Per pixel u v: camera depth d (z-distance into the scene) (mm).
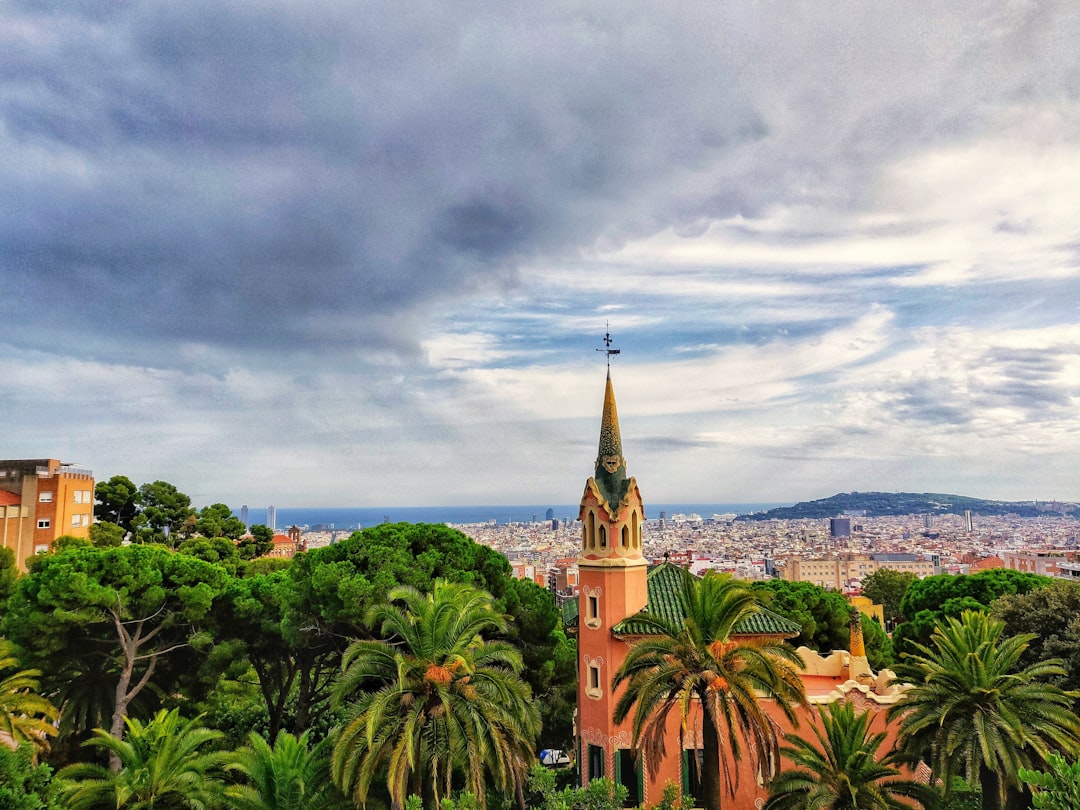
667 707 28984
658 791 35312
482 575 45281
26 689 43469
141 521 86375
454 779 38906
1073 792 16047
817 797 28094
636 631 36688
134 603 42406
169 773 30547
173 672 48406
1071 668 39125
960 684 30359
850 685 35938
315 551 43562
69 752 46094
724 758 29062
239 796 29625
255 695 56719
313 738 47688
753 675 28078
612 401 40906
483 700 28125
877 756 34906
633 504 38875
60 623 40250
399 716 27781
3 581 52219
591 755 37344
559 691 49281
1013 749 28625
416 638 29562
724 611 29219
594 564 38250
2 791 22250
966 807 34156
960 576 64062
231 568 70000
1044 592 44812
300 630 41750
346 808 30188
